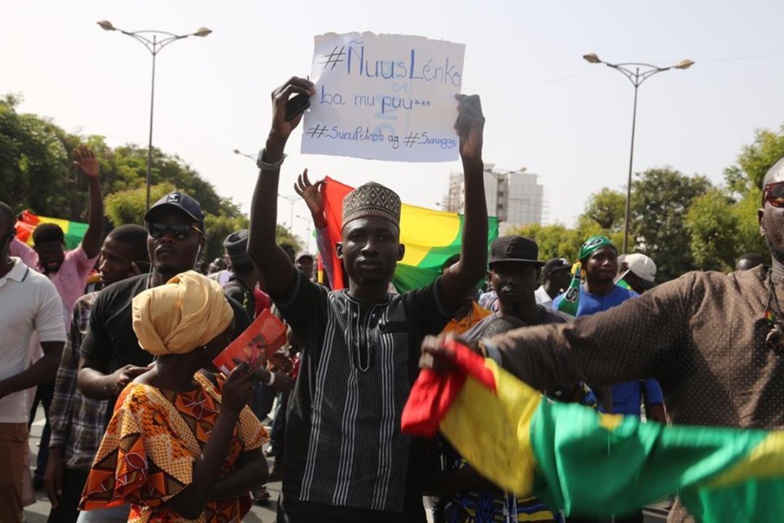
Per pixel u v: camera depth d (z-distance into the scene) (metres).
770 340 2.17
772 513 1.95
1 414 4.42
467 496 3.46
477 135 3.38
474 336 3.81
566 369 2.37
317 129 3.54
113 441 2.93
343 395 3.24
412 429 2.30
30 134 43.56
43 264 7.02
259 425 3.25
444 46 3.50
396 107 3.51
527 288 4.55
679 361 2.35
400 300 3.44
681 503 2.28
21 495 4.55
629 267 7.67
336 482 3.16
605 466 2.09
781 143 37.03
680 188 60.78
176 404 3.00
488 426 2.22
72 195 52.50
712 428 2.09
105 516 3.50
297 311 3.42
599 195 65.69
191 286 3.01
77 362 4.24
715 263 38.97
